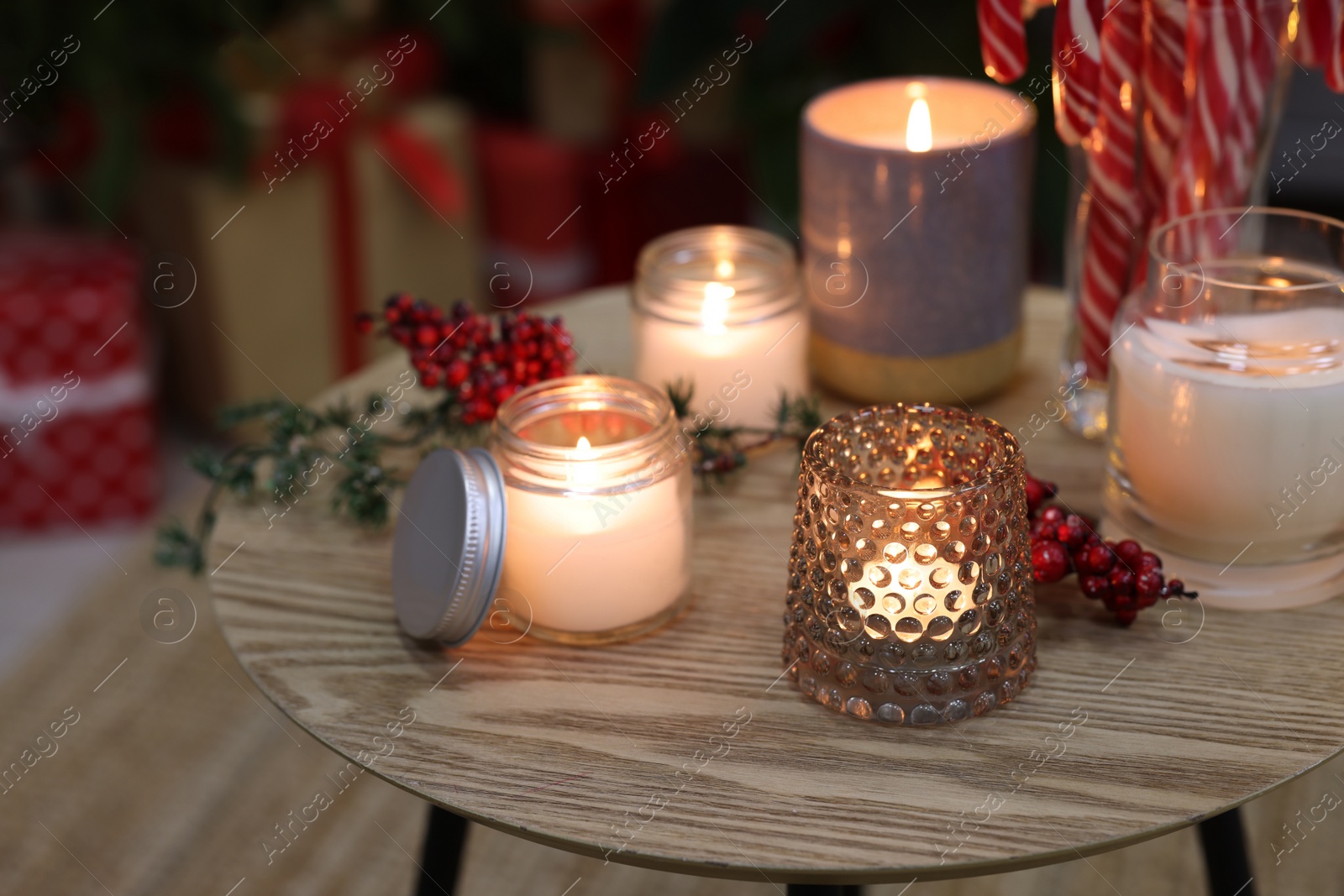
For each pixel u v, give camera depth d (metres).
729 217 1.60
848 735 0.68
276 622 0.74
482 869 1.03
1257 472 0.70
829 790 0.66
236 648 0.72
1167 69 0.75
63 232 1.51
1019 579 0.67
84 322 1.37
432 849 0.82
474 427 0.81
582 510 0.70
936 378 0.82
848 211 0.80
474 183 1.58
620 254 1.65
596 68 1.60
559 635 0.72
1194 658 0.70
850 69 1.32
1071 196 0.80
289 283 1.44
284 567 0.77
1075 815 0.64
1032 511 0.74
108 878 1.03
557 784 0.66
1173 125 0.76
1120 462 0.73
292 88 1.40
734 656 0.71
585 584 0.71
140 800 1.09
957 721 0.68
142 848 1.05
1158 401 0.71
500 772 0.67
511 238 1.71
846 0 1.26
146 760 1.13
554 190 1.64
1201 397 0.69
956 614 0.66
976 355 0.82
